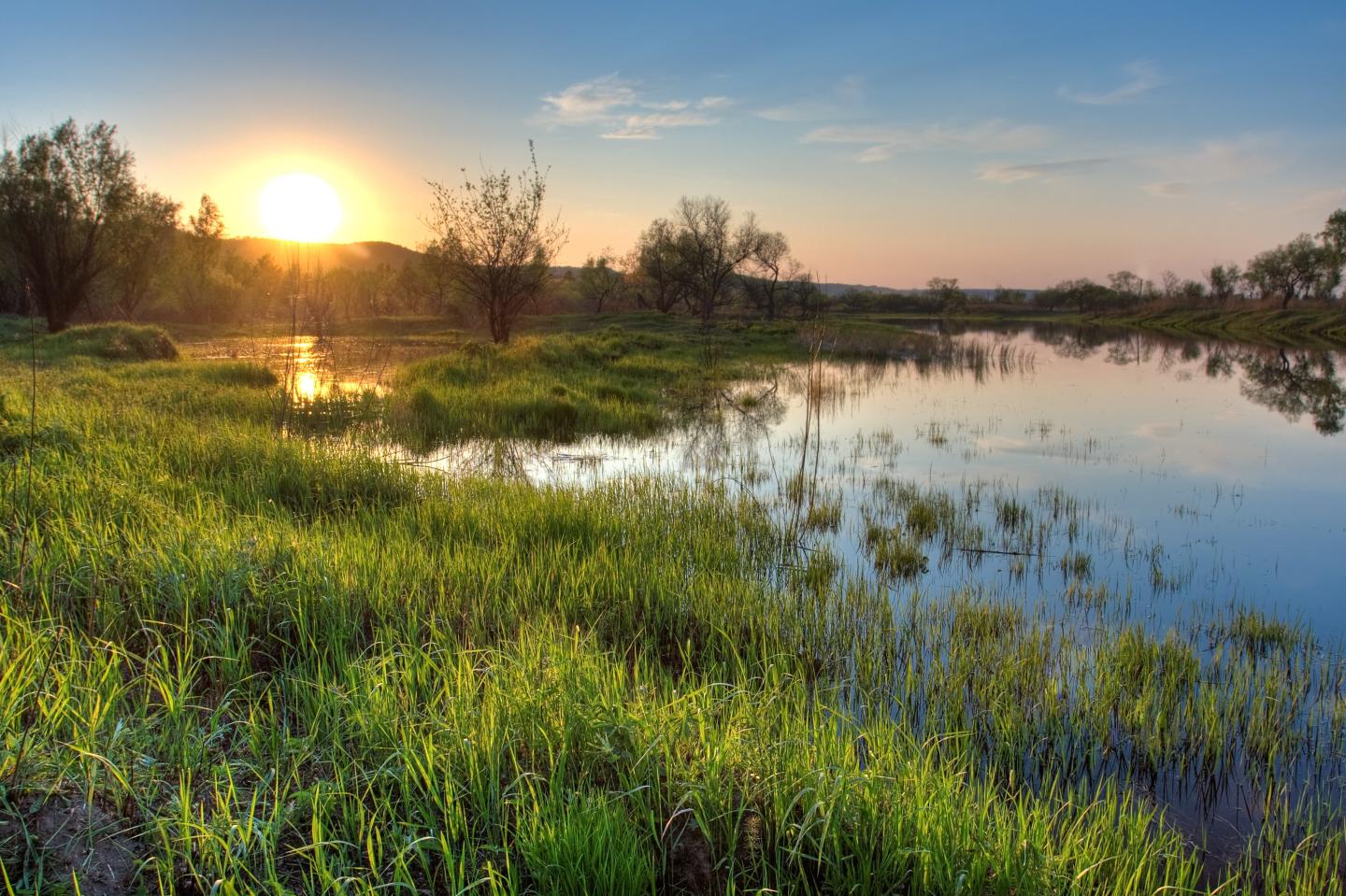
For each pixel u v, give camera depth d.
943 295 110.50
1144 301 104.81
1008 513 10.45
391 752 3.61
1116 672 5.87
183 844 2.85
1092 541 9.48
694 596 6.58
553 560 6.89
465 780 3.46
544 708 3.84
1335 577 8.36
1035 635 6.54
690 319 65.94
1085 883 3.44
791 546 8.74
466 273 29.16
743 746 3.76
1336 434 17.34
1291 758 4.97
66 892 2.54
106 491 6.63
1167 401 22.97
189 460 9.02
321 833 2.95
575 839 2.99
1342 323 63.81
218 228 57.69
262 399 14.88
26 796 2.87
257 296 59.97
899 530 9.70
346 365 24.83
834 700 5.18
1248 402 22.95
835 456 14.23
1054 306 117.00
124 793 3.06
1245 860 4.00
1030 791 4.19
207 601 4.93
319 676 4.14
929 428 17.48
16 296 38.97
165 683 3.86
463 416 15.30
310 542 6.12
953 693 5.46
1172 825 4.30
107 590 4.81
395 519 7.81
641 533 8.25
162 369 19.66
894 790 3.54
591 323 57.91
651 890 2.99
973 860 3.28
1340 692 5.79
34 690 3.51
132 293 46.00
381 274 83.44
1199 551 9.15
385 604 5.41
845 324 55.19
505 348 25.23
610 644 5.77
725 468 12.88
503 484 9.88
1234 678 5.77
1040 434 16.86
